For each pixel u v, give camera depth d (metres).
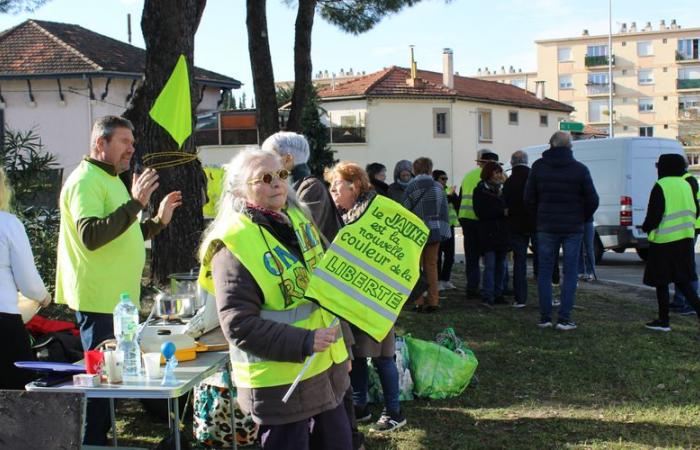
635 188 13.73
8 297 4.00
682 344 7.20
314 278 3.09
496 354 6.91
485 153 9.71
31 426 2.68
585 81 78.31
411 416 5.30
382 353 4.96
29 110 24.45
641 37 76.25
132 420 5.38
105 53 25.50
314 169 24.84
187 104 4.71
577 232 7.71
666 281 7.74
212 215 10.38
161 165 6.02
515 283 9.12
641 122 76.88
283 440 3.08
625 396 5.68
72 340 4.86
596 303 9.49
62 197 4.27
